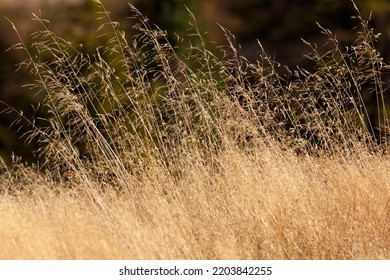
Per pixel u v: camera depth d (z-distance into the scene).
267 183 18.34
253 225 17.11
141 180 19.69
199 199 18.27
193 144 20.12
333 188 18.36
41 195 20.36
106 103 24.64
